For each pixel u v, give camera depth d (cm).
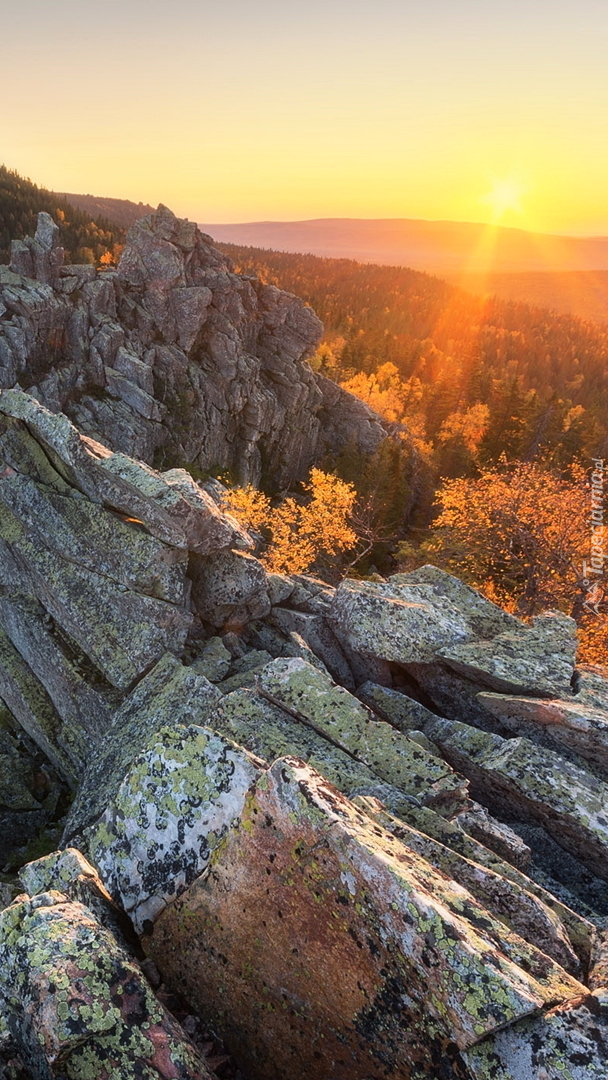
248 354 10494
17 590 1677
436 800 1039
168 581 1486
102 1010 507
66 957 532
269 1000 596
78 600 1510
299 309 11056
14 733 1677
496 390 15312
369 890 545
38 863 732
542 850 1130
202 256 10062
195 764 717
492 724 1479
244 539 1653
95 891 677
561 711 1253
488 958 515
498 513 4512
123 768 1226
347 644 1634
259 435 10550
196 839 681
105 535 1534
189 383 9456
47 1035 491
